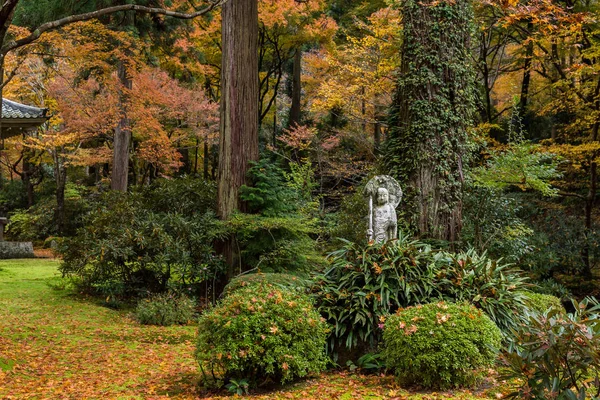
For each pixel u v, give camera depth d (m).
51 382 5.73
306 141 20.66
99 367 6.49
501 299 6.27
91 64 15.98
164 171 24.95
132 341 8.05
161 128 20.12
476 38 11.50
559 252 13.94
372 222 7.84
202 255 11.28
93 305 10.48
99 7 16.30
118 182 19.23
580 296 13.53
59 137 20.97
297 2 19.36
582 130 16.58
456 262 6.63
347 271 6.60
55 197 26.05
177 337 8.48
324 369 5.65
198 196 12.47
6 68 18.27
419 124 10.42
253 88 12.50
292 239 11.70
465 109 10.74
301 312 5.40
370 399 4.81
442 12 10.58
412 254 6.49
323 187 21.56
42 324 8.71
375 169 13.02
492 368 5.16
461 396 4.80
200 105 20.84
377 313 6.02
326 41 20.44
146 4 17.25
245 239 11.55
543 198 17.02
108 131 20.81
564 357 3.51
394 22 14.81
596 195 18.47
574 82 14.88
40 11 14.96
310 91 22.33
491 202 12.47
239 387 5.15
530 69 16.56
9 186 28.70
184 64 20.11
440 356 4.95
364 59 15.79
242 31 12.37
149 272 11.38
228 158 12.20
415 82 10.51
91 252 10.62
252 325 5.18
